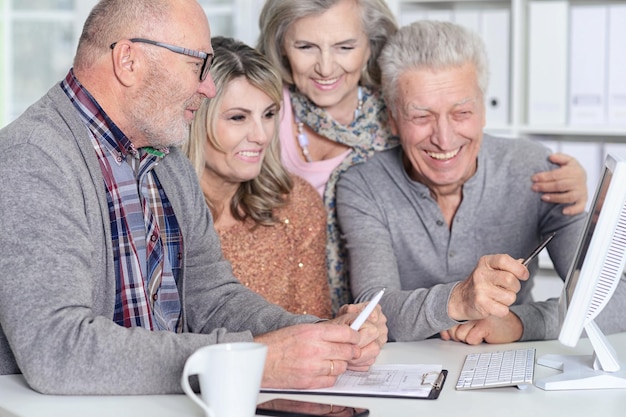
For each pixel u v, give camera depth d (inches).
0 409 51.9
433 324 69.2
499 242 83.4
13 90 146.6
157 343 53.3
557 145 126.3
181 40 60.6
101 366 52.4
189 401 52.5
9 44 145.6
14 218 53.7
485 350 68.3
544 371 60.6
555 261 83.4
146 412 50.5
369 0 86.4
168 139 63.0
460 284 68.7
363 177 85.6
